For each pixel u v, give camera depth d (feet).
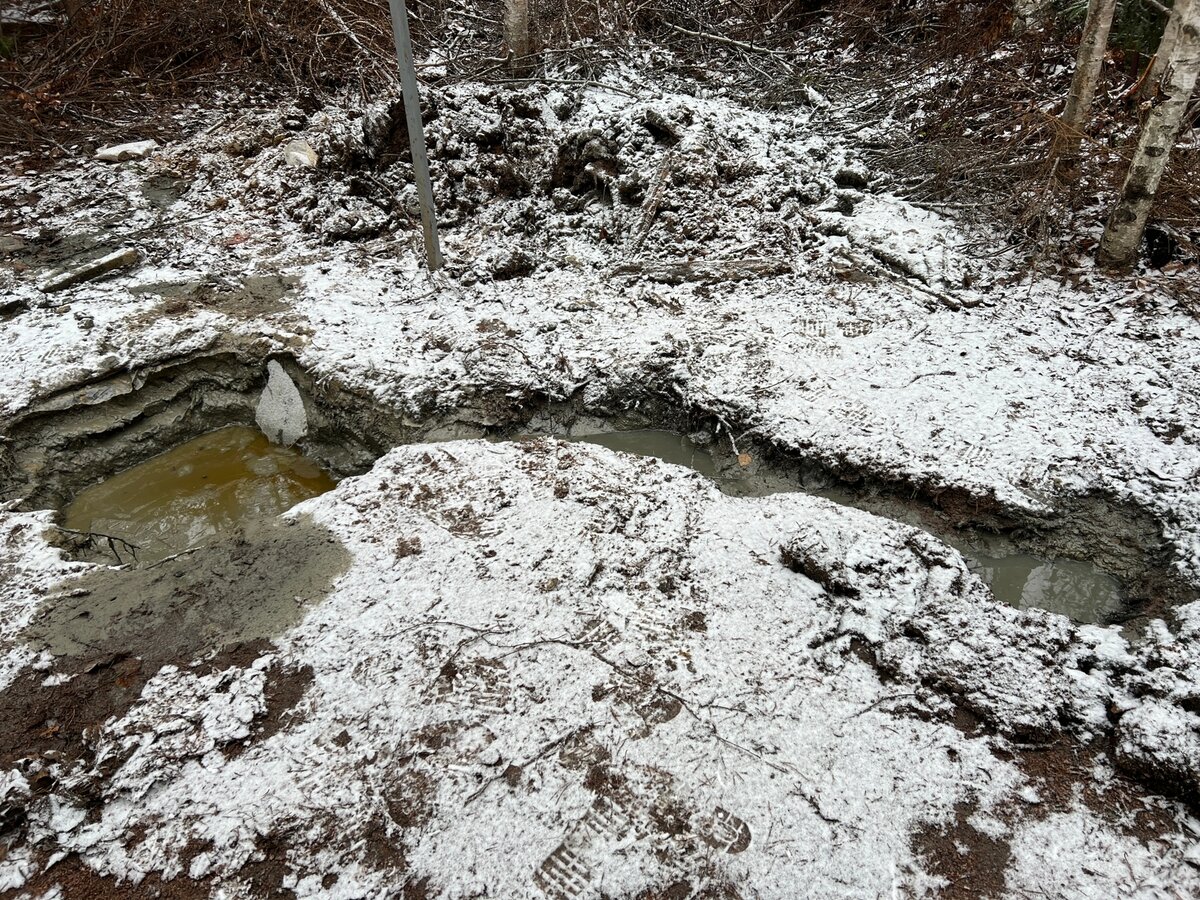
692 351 16.53
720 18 30.50
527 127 22.39
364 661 10.22
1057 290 18.11
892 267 18.90
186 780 9.05
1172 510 12.51
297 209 22.24
